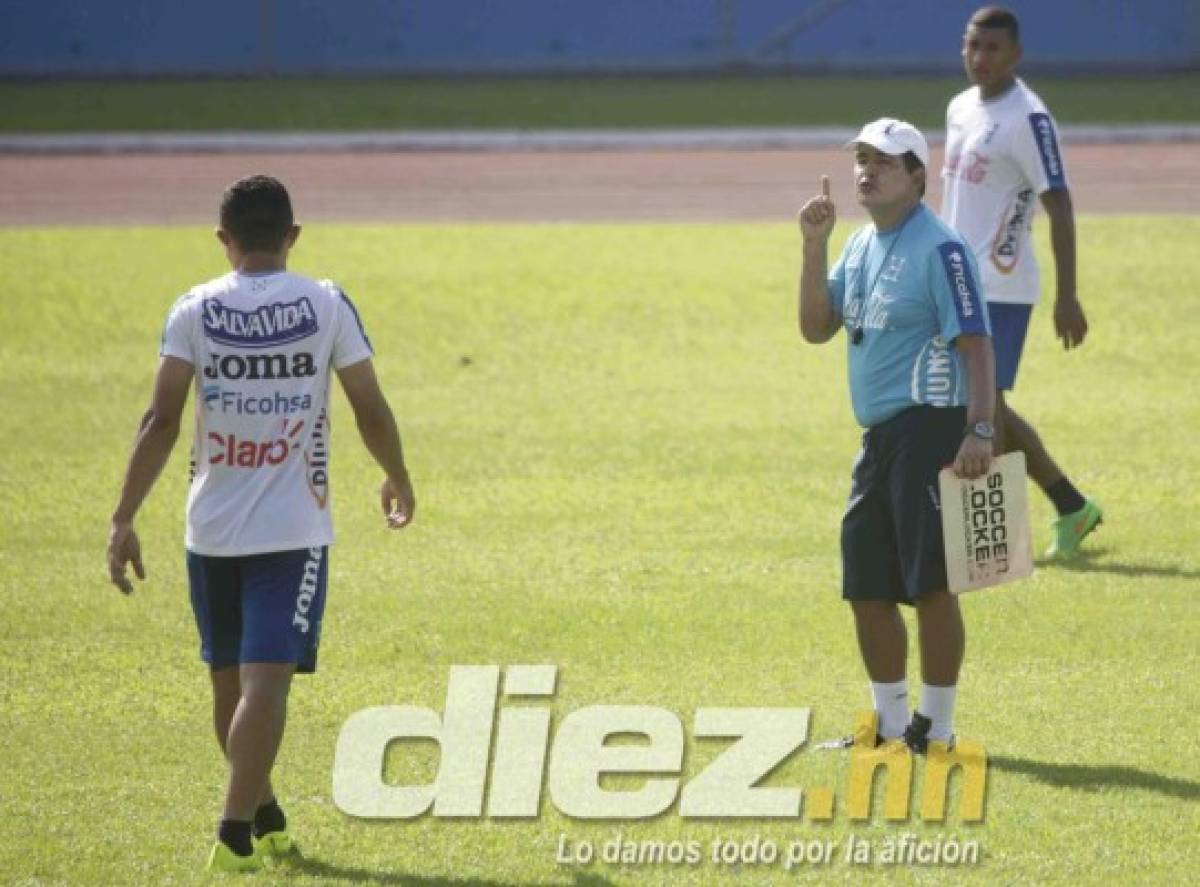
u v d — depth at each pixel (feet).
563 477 149.69
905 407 84.84
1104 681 98.99
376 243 268.41
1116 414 172.24
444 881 74.28
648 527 133.90
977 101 124.16
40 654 106.22
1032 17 522.06
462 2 524.11
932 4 521.65
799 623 110.01
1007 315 122.83
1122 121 421.18
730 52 524.11
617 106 458.09
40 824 80.07
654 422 170.40
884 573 86.84
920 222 85.40
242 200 74.33
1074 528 124.26
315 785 85.25
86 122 432.25
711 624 109.91
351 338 74.49
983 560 84.02
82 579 122.11
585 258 255.09
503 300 228.63
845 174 348.38
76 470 154.81
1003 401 122.83
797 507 139.33
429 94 483.51
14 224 296.10
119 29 517.14
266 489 73.41
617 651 104.94
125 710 96.48
